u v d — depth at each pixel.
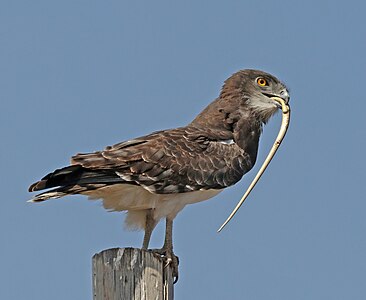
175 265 13.81
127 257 11.57
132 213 14.24
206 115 15.70
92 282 11.68
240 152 15.11
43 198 13.27
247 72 16.14
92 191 13.55
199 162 14.37
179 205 14.16
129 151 13.87
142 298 11.49
